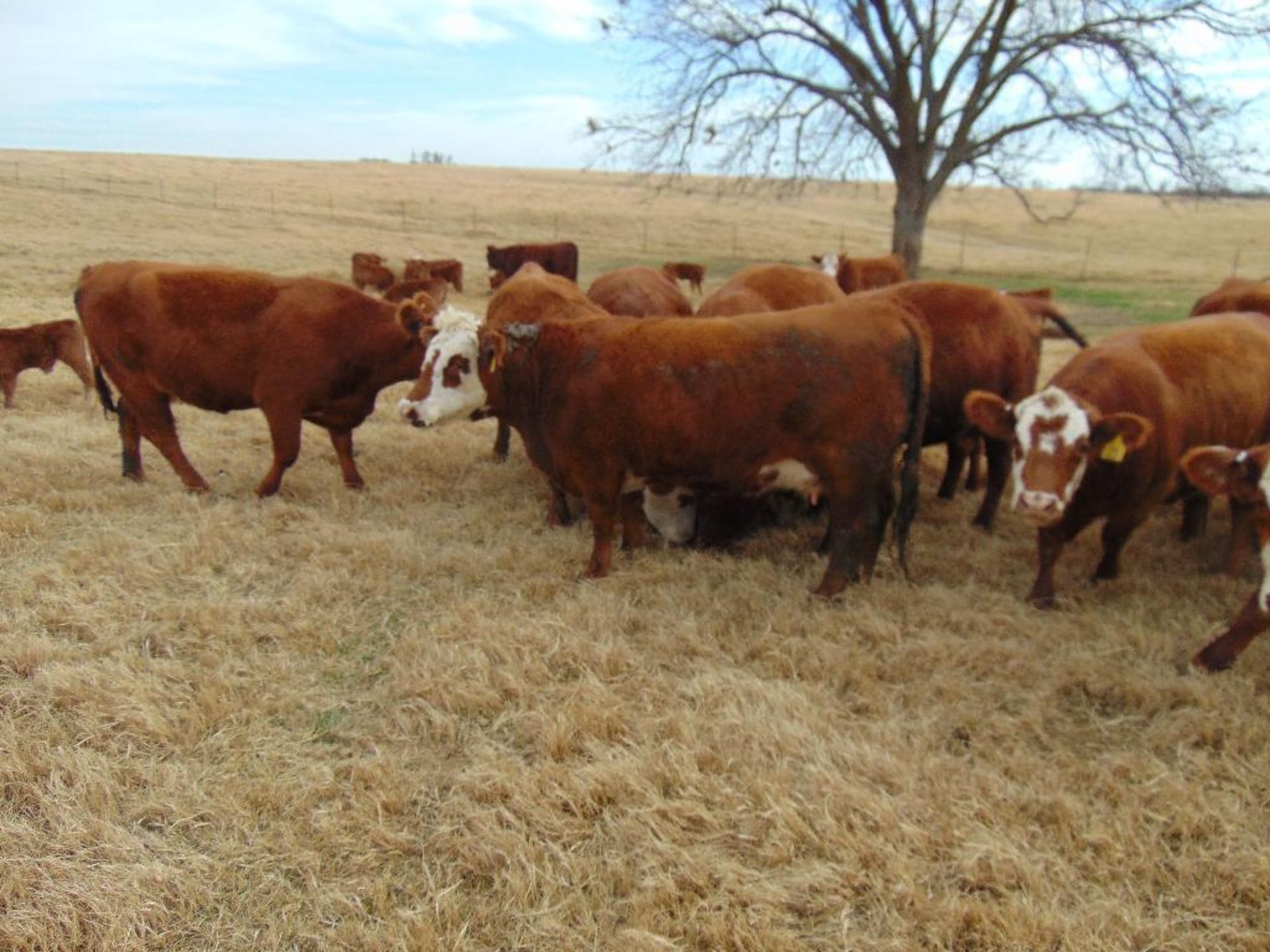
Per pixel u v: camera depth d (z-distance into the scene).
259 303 6.81
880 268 16.25
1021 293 8.34
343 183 55.56
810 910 3.14
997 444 6.73
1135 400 5.20
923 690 4.46
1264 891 3.19
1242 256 40.34
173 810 3.58
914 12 22.61
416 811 3.65
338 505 6.95
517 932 3.07
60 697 4.25
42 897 3.12
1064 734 4.18
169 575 5.62
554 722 4.09
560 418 5.57
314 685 4.54
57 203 34.28
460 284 24.17
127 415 7.30
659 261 34.44
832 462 5.31
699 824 3.53
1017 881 3.23
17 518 6.25
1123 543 5.68
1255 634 4.51
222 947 3.05
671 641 4.86
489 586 5.59
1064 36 21.08
